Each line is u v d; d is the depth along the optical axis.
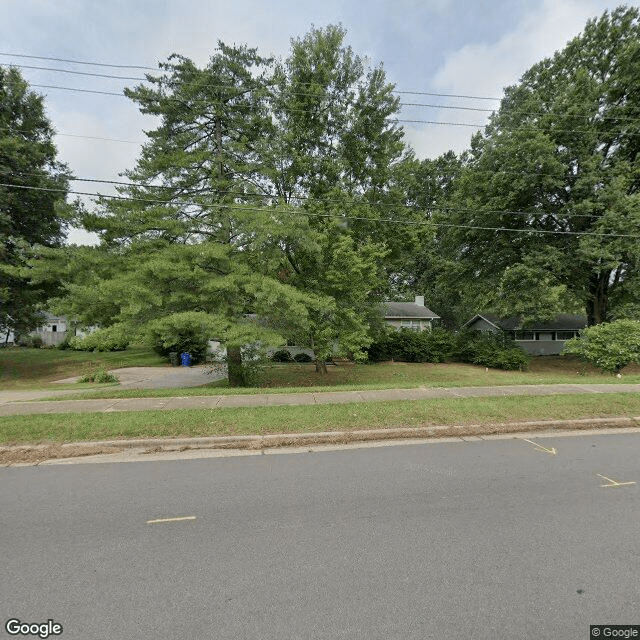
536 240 22.38
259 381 16.97
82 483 4.59
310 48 16.56
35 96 21.20
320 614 2.42
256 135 13.77
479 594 2.59
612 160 21.48
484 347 24.95
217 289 11.68
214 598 2.58
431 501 4.04
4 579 2.81
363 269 14.62
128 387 14.49
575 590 2.63
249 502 4.05
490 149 21.84
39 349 32.66
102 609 2.49
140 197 12.07
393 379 18.17
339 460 5.35
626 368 22.02
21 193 19.75
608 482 4.53
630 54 20.08
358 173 17.84
